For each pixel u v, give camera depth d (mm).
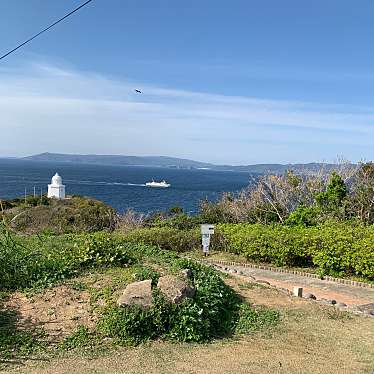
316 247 12719
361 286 11297
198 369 5703
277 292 9203
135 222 19406
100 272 8344
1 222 10766
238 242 14516
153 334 6582
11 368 5453
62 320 6664
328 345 6746
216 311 7289
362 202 17344
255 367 5848
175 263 8766
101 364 5691
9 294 7297
